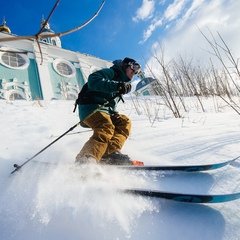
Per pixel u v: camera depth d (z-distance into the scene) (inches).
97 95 73.3
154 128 114.7
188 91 274.1
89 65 775.7
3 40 30.0
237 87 127.3
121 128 77.9
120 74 77.3
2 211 41.5
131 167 58.6
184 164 62.0
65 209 39.9
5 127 126.6
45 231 36.3
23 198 44.7
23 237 35.6
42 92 603.2
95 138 65.1
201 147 73.5
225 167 55.6
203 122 123.7
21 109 203.2
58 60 697.6
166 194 41.3
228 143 73.7
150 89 206.8
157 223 36.9
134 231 35.4
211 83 259.6
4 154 77.3
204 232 34.1
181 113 181.0
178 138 88.4
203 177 52.2
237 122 112.3
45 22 31.1
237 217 36.5
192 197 39.3
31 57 646.5
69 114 193.8
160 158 69.5
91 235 35.0
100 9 36.4
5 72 585.0
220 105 200.2
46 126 135.6
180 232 34.6
